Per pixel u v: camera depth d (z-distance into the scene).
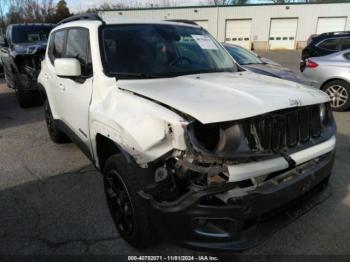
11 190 3.87
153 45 3.43
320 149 2.62
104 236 2.99
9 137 5.86
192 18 33.00
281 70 7.26
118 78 3.01
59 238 2.97
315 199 2.76
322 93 2.87
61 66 3.14
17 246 2.87
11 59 8.23
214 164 2.09
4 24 37.53
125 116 2.51
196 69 3.42
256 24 32.25
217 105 2.23
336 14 30.38
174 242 2.27
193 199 2.10
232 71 3.61
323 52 8.03
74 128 3.81
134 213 2.51
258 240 2.28
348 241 2.89
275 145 2.32
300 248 2.81
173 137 2.15
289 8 31.08
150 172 2.29
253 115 2.18
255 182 2.22
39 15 38.06
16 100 9.14
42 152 5.06
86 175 4.22
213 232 2.20
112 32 3.39
